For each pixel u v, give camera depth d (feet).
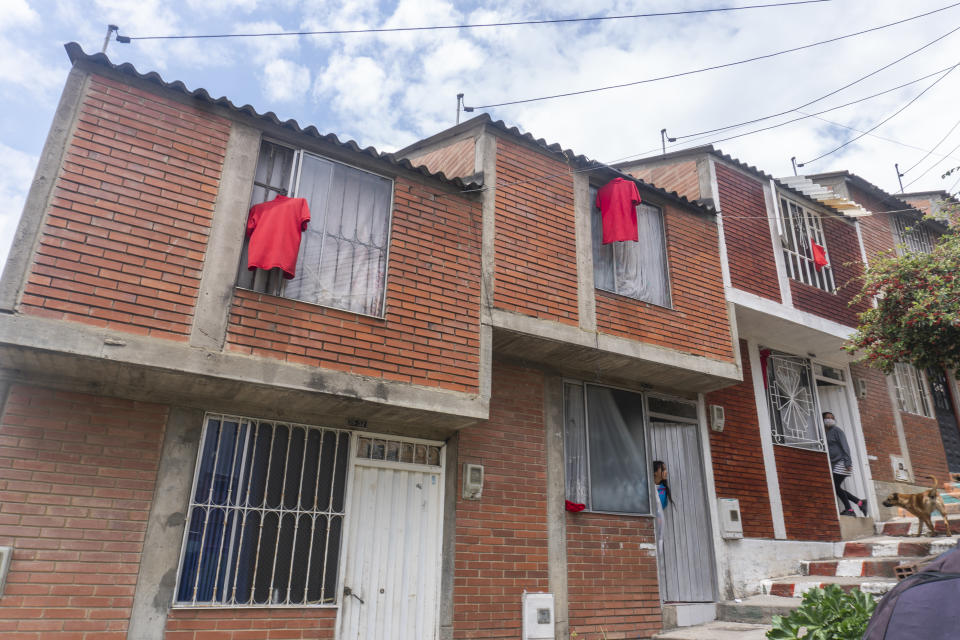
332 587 21.88
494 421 26.48
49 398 19.21
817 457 36.55
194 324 19.10
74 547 18.44
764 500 33.17
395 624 22.62
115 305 18.19
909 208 44.93
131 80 20.30
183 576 19.71
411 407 21.74
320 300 21.72
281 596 20.95
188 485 20.31
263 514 21.34
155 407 20.56
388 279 22.86
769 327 34.91
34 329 17.01
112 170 19.21
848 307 37.91
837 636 15.48
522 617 24.64
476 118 27.43
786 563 32.24
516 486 26.18
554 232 27.30
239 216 20.80
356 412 22.52
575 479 27.96
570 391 29.25
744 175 35.76
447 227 24.72
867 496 37.40
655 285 30.07
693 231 32.04
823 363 39.22
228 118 21.63
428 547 24.02
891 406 41.83
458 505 24.71
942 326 25.50
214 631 19.57
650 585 28.25
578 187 28.91
